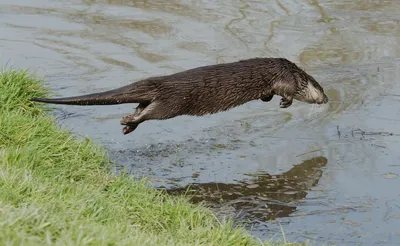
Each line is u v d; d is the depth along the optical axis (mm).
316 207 8516
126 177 8430
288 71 9609
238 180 9180
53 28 14617
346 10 16062
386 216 8273
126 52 13445
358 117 11031
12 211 5859
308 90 9875
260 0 16766
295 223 8125
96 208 6949
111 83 11938
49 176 7879
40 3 16375
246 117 11188
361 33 14625
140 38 14203
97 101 8703
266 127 10805
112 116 11023
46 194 6875
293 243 7473
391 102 11508
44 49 13391
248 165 9609
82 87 11695
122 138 10242
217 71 9172
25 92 9867
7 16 15234
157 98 8867
